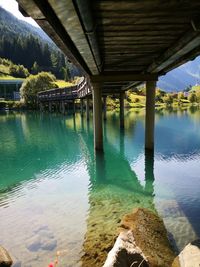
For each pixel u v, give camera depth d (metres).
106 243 7.02
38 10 4.95
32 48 193.75
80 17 6.08
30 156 19.12
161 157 17.53
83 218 8.76
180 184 12.16
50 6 5.46
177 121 40.22
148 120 17.88
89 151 20.52
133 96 105.12
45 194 11.26
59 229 8.08
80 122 42.72
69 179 13.45
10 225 8.50
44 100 71.50
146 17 7.54
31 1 4.48
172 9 6.89
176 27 8.48
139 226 6.81
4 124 43.50
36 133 31.36
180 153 18.41
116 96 57.47
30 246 7.22
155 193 11.06
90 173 14.49
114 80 17.06
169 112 64.12
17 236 7.80
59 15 5.65
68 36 8.19
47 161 17.55
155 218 7.77
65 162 17.16
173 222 8.22
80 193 11.27
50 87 90.94
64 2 4.94
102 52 12.03
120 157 18.02
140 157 17.73
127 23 8.02
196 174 13.69
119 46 10.98
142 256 5.58
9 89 129.25
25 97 90.00
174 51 10.49
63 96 53.97
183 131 29.23
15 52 190.38
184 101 116.75
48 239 7.52
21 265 6.43
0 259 6.36
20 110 88.00
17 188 12.19
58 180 13.30
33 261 6.57
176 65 14.12
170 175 13.66
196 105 104.06
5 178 13.88
